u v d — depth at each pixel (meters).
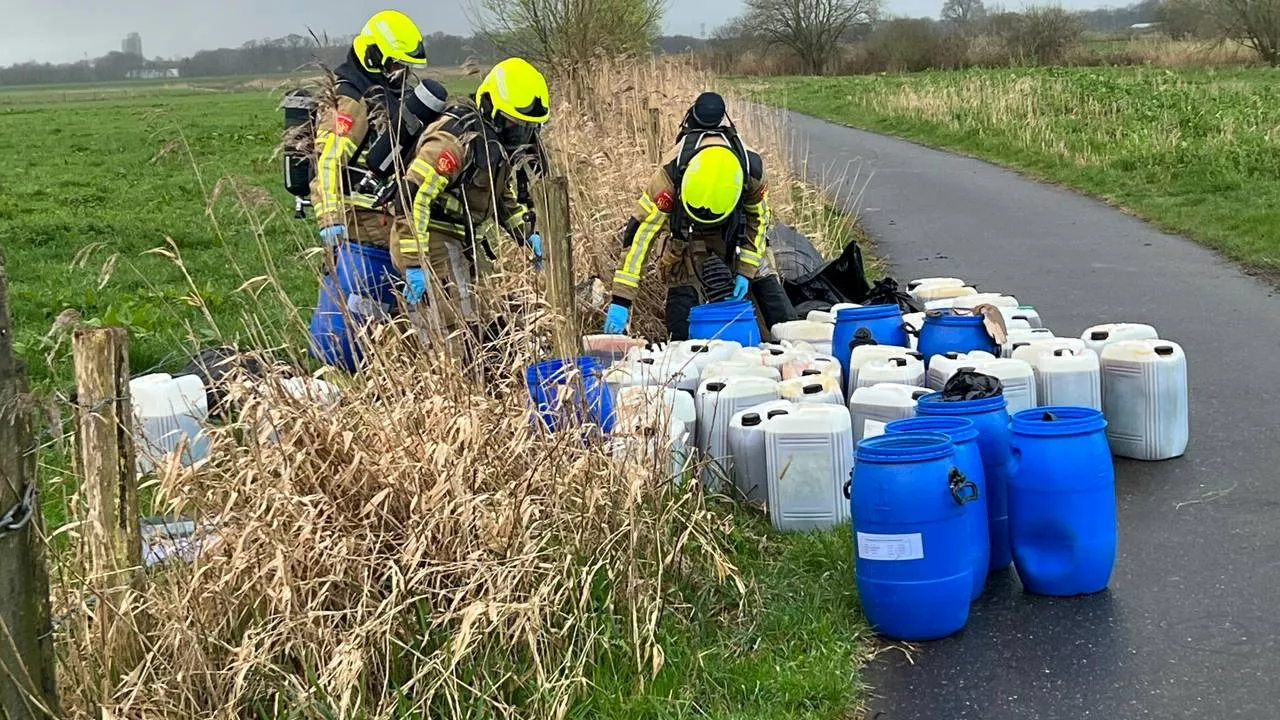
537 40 20.14
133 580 3.54
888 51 56.06
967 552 4.29
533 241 6.54
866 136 25.27
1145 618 4.32
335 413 4.14
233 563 3.65
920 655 4.18
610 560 4.16
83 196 17.89
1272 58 42.12
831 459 5.09
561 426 4.43
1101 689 3.86
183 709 3.49
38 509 3.02
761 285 7.70
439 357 4.50
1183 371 5.86
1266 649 4.04
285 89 5.44
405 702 3.59
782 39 58.75
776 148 12.15
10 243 13.31
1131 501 5.41
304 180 6.93
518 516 3.97
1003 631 4.32
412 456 4.07
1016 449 4.54
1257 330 8.33
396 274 6.08
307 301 8.98
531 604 3.71
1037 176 17.50
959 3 62.22
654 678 3.88
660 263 8.02
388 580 3.87
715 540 4.66
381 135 6.22
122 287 10.54
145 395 5.39
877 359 6.04
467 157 5.77
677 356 6.21
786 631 4.27
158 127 6.76
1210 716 3.67
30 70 97.81
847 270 8.28
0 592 2.79
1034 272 10.86
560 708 3.63
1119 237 12.35
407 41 6.47
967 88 28.39
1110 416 5.96
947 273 11.07
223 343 4.61
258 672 3.57
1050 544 4.50
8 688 2.81
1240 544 4.86
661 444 4.59
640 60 19.53
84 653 3.47
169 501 3.96
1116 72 35.28
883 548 4.21
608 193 9.23
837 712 3.81
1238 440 6.08
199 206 16.64
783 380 6.01
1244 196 13.72
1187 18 46.16
